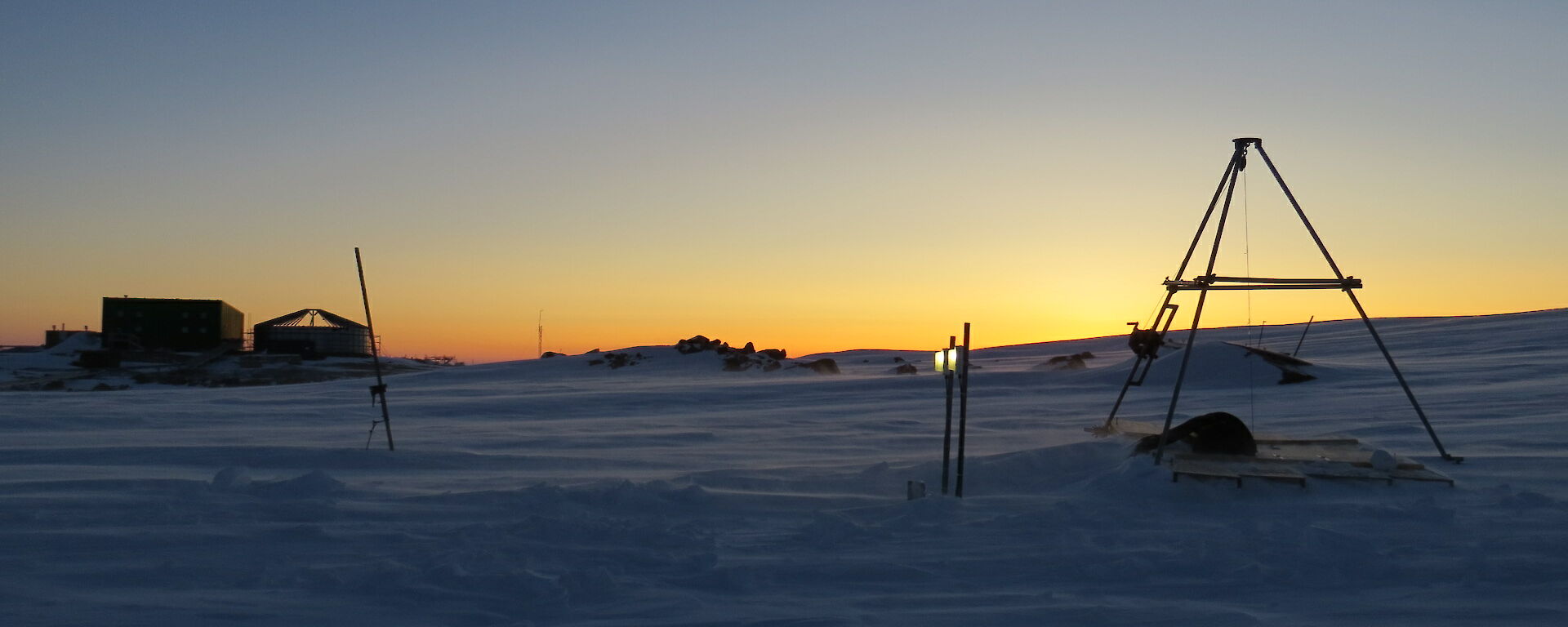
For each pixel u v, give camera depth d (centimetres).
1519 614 633
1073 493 1084
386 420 1592
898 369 4975
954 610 663
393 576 745
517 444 1828
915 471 1245
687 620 646
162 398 3544
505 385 4756
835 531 896
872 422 2219
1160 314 1605
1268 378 3206
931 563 787
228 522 949
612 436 1977
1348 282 1219
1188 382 3297
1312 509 952
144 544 858
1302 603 667
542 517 933
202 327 7575
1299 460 1177
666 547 850
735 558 805
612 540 873
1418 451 1352
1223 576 738
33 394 3800
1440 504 975
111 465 1466
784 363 5716
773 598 698
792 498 1084
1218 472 1059
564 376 5666
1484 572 723
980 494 1157
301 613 670
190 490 1124
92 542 860
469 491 1139
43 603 686
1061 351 7225
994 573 759
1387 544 815
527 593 711
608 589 713
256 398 3538
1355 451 1271
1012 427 2033
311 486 1124
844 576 754
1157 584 725
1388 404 2230
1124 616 643
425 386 4741
